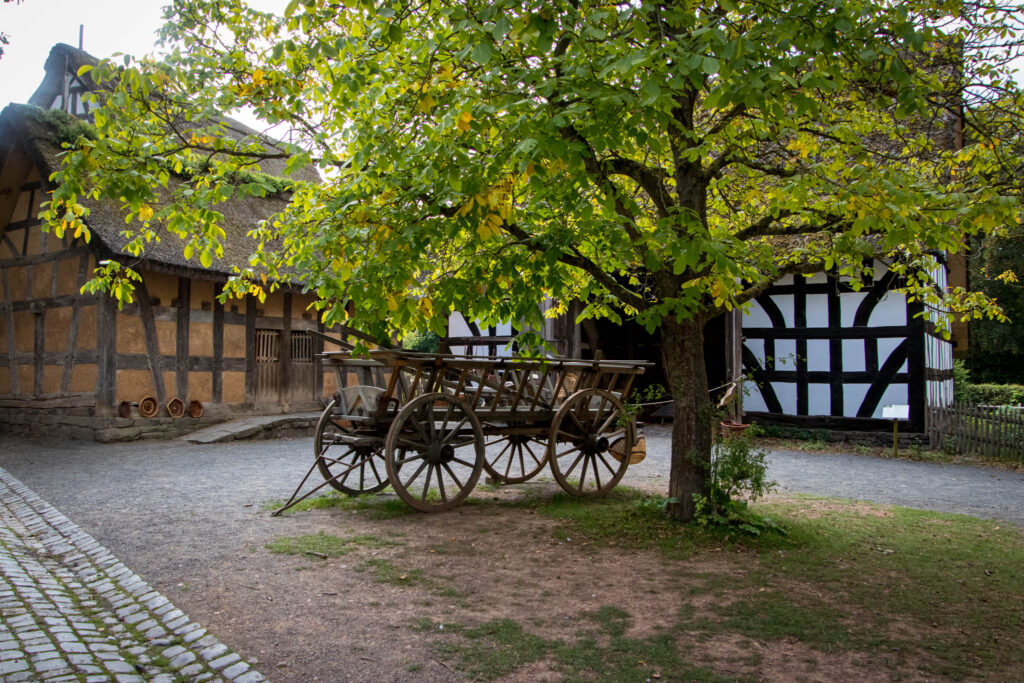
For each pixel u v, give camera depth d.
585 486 7.66
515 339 4.83
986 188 3.86
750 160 5.30
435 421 6.54
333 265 4.38
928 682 3.08
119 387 11.27
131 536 5.34
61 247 11.98
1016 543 5.42
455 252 5.45
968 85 4.68
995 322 20.22
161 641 3.44
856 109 5.31
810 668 3.21
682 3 3.87
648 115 3.35
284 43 3.73
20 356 12.71
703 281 4.41
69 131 11.73
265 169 16.20
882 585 4.35
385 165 3.93
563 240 4.57
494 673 3.14
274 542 5.17
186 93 4.43
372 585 4.29
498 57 3.82
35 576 4.38
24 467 8.57
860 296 12.32
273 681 3.04
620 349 18.67
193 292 12.38
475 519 5.95
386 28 3.73
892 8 3.70
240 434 11.63
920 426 11.73
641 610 3.92
